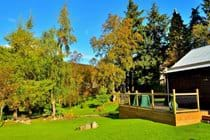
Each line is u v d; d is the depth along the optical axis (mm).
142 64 49500
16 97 32031
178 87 23828
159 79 51344
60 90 36938
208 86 20781
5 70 31078
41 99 35281
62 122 29797
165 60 51844
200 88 21469
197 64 21984
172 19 54781
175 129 17031
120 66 47438
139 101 24672
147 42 51031
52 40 36781
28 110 36438
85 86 49000
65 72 37719
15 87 31516
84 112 39812
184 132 16156
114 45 46844
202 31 48938
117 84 48031
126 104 27766
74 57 45844
